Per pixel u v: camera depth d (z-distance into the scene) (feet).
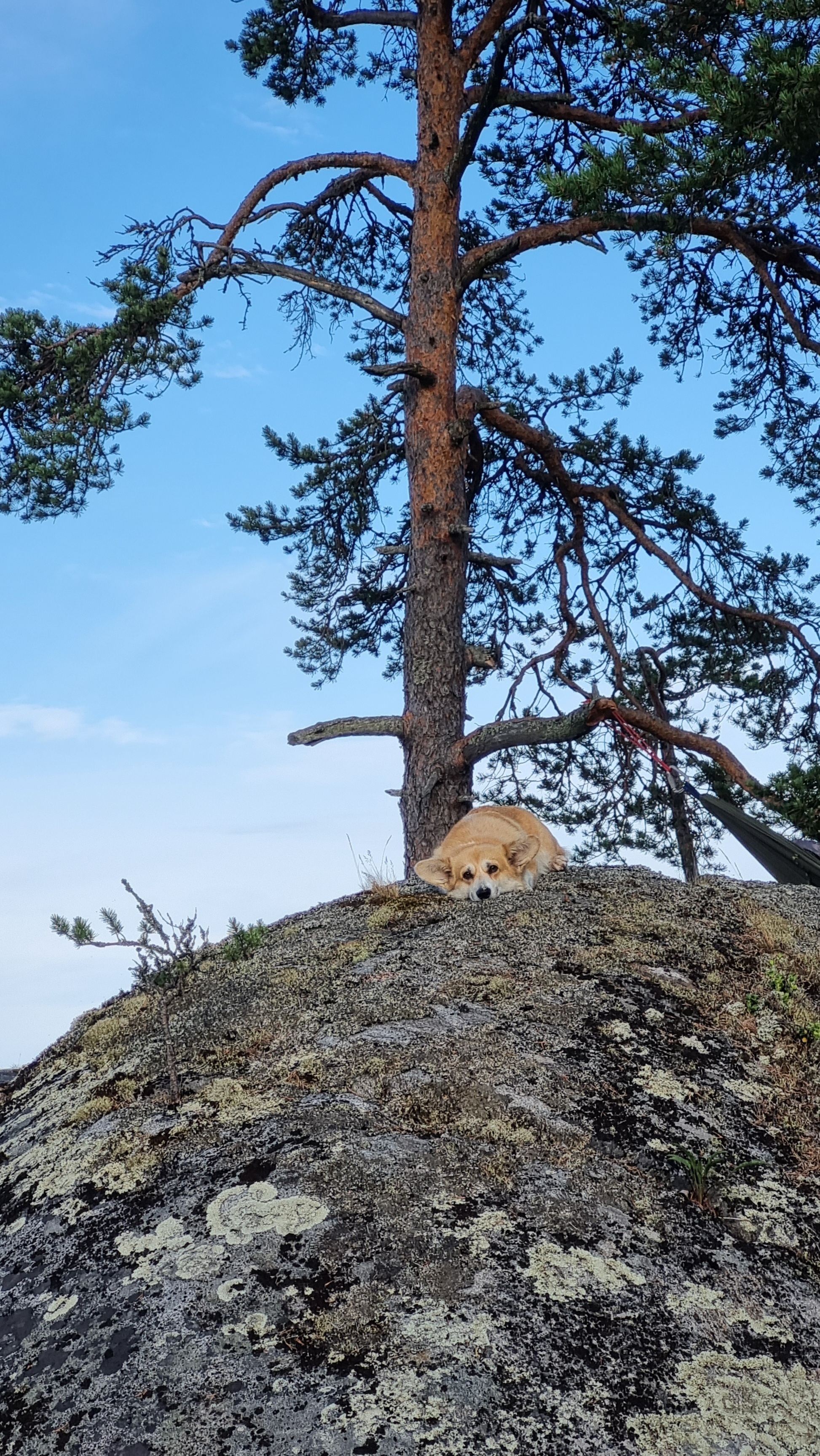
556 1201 6.33
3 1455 5.06
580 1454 4.73
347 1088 7.45
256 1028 8.36
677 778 12.74
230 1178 6.61
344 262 18.26
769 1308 5.82
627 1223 6.27
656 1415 4.98
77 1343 5.59
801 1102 7.87
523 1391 5.01
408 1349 5.20
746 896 10.69
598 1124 7.20
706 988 8.87
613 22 13.26
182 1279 5.81
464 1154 6.68
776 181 12.10
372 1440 4.73
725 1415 5.03
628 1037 8.04
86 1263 6.22
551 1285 5.65
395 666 19.03
